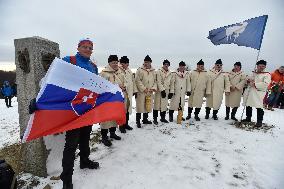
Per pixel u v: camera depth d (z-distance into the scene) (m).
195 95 7.78
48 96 2.94
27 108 3.63
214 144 5.46
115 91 3.46
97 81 3.30
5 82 14.55
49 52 3.73
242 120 7.77
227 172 4.10
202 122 7.57
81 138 3.84
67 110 3.04
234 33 7.38
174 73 7.39
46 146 3.69
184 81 7.43
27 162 3.80
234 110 8.01
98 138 5.73
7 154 4.83
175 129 6.62
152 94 6.95
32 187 3.45
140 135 6.01
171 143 5.45
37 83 3.52
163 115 7.48
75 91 3.11
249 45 7.20
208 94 7.82
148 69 6.87
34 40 3.44
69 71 3.07
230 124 7.37
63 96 3.03
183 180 3.77
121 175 3.84
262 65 6.92
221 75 7.75
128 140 5.60
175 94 7.40
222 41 7.63
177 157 4.65
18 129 7.86
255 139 5.92
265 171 4.17
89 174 3.84
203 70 7.78
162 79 7.19
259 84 6.87
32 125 2.87
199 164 4.37
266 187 3.64
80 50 3.42
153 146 5.22
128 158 4.53
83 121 3.04
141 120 7.86
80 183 3.55
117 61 5.59
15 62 3.60
